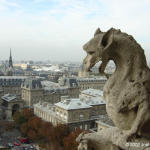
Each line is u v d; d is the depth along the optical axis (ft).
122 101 28.78
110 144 32.12
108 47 28.89
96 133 34.71
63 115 345.72
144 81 28.58
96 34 30.83
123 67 29.91
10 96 500.33
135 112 28.78
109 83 30.86
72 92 592.19
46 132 298.76
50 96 559.79
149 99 28.07
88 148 32.48
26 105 542.98
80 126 343.46
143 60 29.55
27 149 298.97
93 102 384.06
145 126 28.76
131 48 28.99
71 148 234.58
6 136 353.31
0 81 613.52
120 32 29.66
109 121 250.37
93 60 29.89
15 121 392.88
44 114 398.83
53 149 278.26
